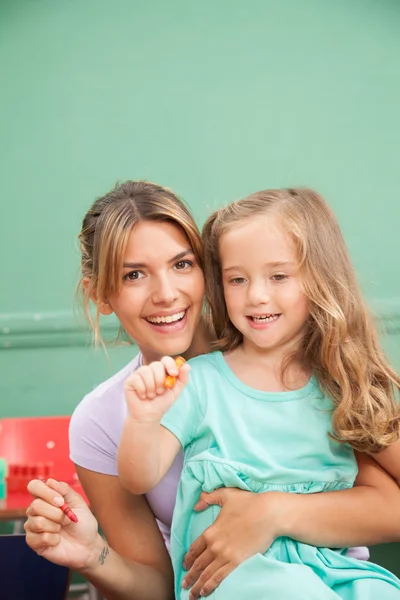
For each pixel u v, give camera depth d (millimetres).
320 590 1018
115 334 2877
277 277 1177
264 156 2939
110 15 2891
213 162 2943
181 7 2893
